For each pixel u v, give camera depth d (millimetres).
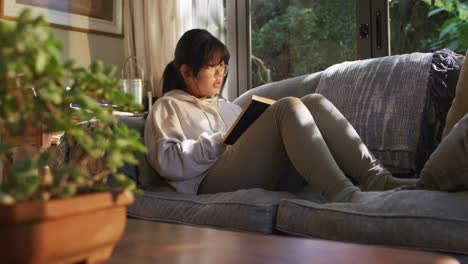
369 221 1095
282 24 3045
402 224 1050
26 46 401
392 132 1749
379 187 1377
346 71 2025
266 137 1487
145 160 1694
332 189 1302
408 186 1263
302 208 1223
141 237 693
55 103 483
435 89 1701
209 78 1816
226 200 1360
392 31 2641
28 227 416
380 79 1868
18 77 440
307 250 593
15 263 416
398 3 2639
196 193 1629
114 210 503
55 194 458
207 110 1819
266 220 1271
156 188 1684
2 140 473
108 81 488
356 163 1448
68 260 462
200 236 699
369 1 2668
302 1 2965
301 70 2971
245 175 1528
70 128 471
